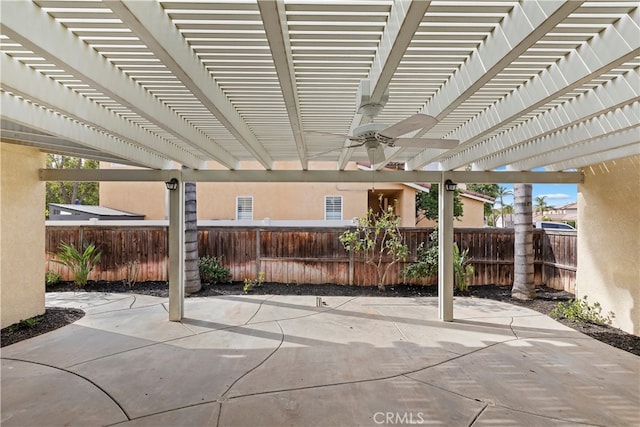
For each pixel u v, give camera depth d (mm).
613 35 2176
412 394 3568
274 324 5770
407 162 6547
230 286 8352
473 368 4160
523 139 4285
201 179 6043
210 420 3105
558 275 7844
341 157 5801
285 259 8711
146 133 4605
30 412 3215
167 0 1980
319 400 3449
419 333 5375
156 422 3072
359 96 2916
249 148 4914
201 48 2539
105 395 3520
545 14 1782
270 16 1732
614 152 5133
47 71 2861
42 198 6102
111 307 6688
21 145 5387
